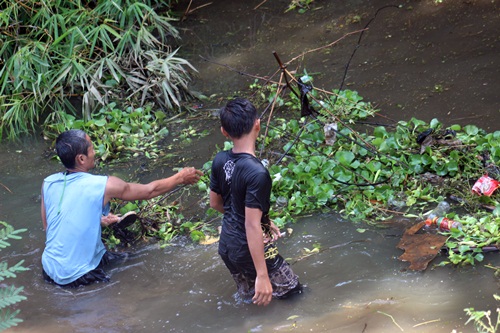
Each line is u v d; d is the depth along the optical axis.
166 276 4.93
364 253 4.90
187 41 8.64
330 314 4.34
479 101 6.52
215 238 5.29
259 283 4.04
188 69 7.97
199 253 5.14
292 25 8.65
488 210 5.18
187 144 6.66
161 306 4.60
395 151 5.89
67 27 7.96
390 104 6.73
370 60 7.55
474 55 7.25
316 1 9.09
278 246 5.10
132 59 7.66
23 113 7.31
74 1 8.12
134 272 4.99
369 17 8.43
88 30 7.89
